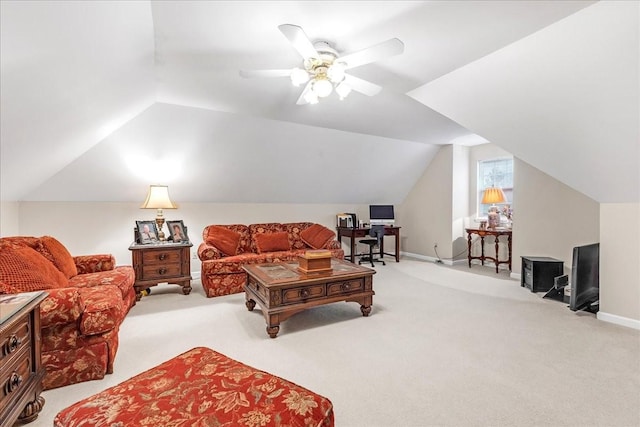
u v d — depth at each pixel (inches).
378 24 73.5
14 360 52.2
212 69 97.4
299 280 105.0
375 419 61.4
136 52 79.4
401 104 133.0
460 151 221.3
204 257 149.5
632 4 63.4
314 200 224.4
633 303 106.0
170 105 132.0
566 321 112.0
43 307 67.7
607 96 81.4
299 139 172.2
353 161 202.4
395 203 258.1
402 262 228.7
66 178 142.8
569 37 74.6
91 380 74.5
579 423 60.1
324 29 75.5
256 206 204.2
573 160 106.7
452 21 72.7
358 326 108.7
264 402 41.8
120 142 140.3
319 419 40.5
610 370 78.7
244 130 155.5
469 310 124.5
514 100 98.9
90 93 81.7
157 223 154.4
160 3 64.2
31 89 61.5
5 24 43.0
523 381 74.2
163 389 44.6
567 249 153.3
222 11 67.6
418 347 92.2
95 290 88.7
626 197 105.7
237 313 122.6
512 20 72.4
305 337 99.7
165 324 110.6
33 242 97.6
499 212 203.8
